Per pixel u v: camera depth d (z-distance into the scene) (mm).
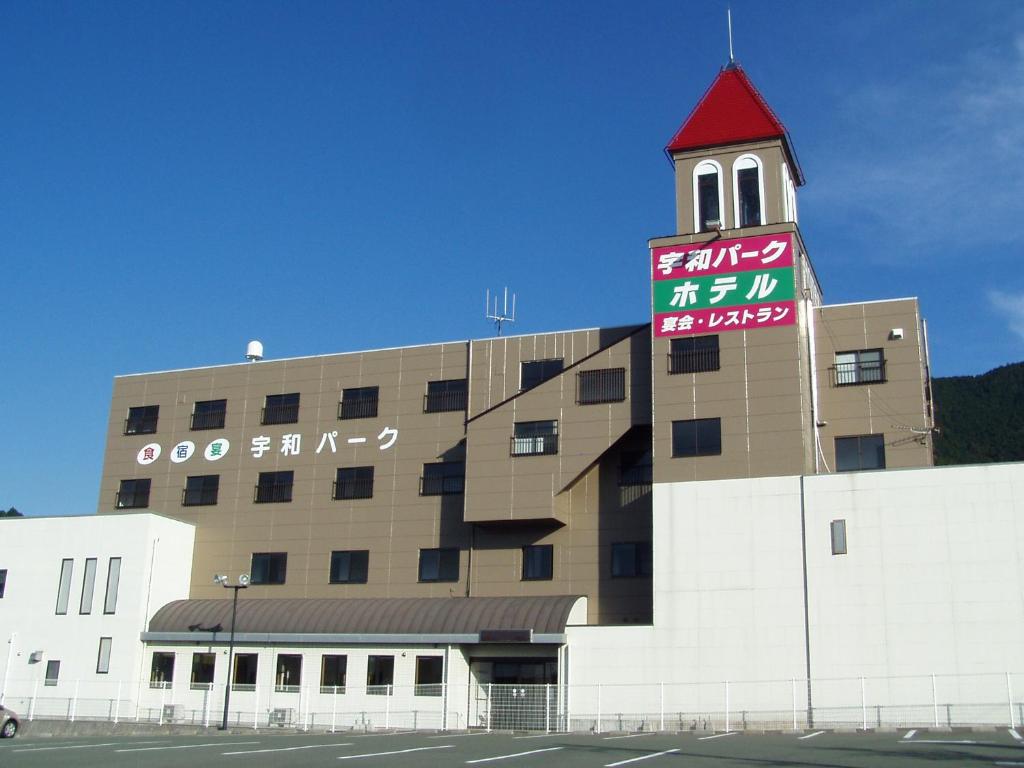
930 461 39594
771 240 40844
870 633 34844
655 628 37656
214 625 45812
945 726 33062
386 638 42500
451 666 41656
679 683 36812
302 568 48500
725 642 36562
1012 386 98625
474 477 43812
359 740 31484
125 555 48500
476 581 44844
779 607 36188
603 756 23531
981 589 34000
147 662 46969
